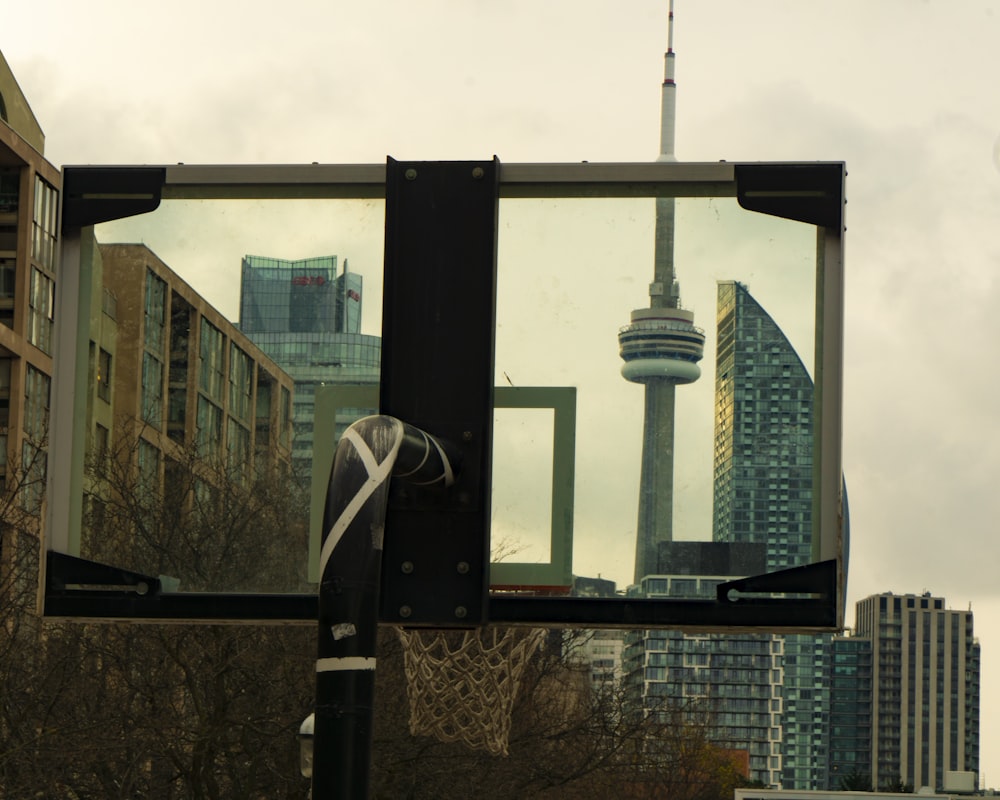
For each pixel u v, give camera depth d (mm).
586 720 28531
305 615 7371
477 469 7008
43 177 69125
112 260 7645
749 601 7090
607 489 7215
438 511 6957
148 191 7637
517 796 28672
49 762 24281
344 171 7547
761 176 7336
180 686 27359
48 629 27016
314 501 7461
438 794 28625
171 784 27453
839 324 7262
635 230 7387
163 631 26000
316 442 7480
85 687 26891
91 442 7598
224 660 26109
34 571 27359
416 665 10070
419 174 7242
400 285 7184
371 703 5504
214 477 7535
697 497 7164
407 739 27281
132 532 7539
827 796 42844
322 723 5449
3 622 26328
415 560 6930
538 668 27719
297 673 27109
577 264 7281
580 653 28531
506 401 7316
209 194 7617
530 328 7328
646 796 35375
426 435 6602
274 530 7469
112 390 7613
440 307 7145
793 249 7324
